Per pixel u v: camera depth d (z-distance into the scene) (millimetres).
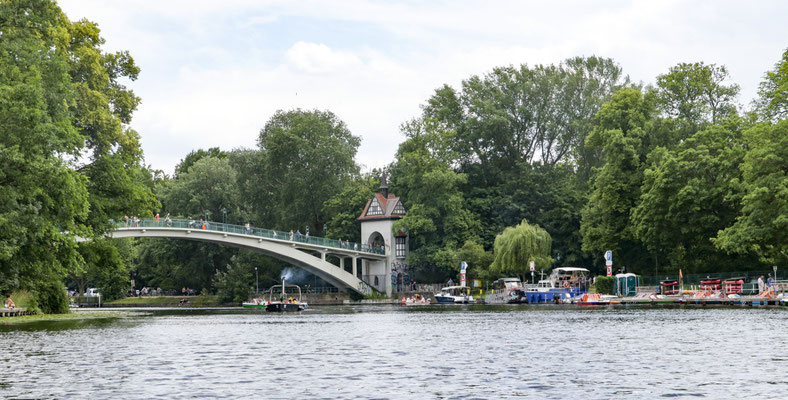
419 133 104062
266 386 16984
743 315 44062
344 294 104188
